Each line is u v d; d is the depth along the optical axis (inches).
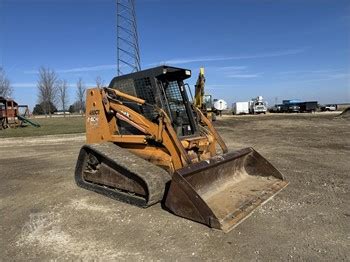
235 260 178.7
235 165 298.8
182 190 227.5
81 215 245.3
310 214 238.4
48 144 674.8
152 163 277.7
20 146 654.5
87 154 309.1
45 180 354.3
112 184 285.4
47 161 472.4
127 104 306.0
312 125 1075.9
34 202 279.4
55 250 194.1
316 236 204.7
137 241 202.1
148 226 221.5
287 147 568.1
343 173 359.3
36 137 806.5
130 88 303.9
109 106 312.5
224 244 195.6
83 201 275.9
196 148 287.6
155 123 278.7
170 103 298.8
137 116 290.0
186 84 312.3
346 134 766.5
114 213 246.4
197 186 253.9
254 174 315.3
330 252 185.8
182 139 278.2
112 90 306.2
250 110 2679.6
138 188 262.1
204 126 316.2
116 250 192.2
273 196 274.4
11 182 351.6
